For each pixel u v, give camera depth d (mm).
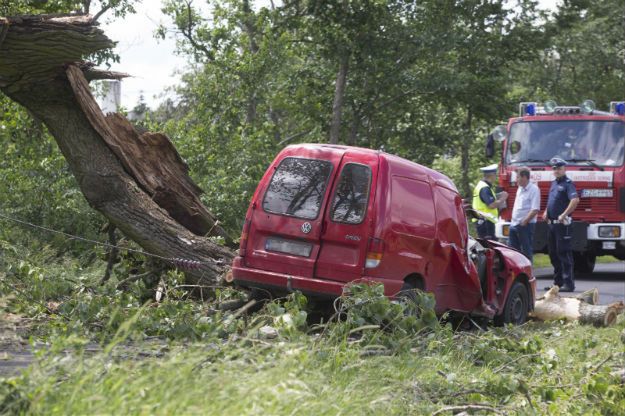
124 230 14648
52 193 19641
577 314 14570
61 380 5922
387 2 34125
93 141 14953
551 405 7785
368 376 7594
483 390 8281
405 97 37438
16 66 13555
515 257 14562
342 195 11734
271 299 12180
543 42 37250
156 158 15367
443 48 34656
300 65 37219
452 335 10211
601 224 23000
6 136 22891
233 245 15852
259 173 24797
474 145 46656
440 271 12609
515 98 43500
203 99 31781
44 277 12156
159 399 5344
